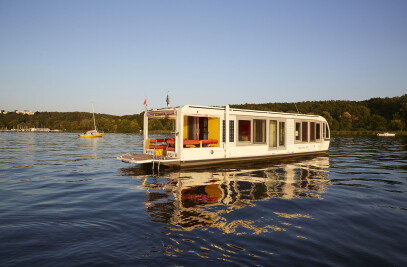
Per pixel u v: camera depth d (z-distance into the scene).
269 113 15.93
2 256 4.09
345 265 3.85
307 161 16.25
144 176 11.16
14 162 16.89
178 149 12.55
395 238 4.89
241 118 14.61
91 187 9.24
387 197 7.89
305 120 18.36
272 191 8.41
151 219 5.73
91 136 68.06
